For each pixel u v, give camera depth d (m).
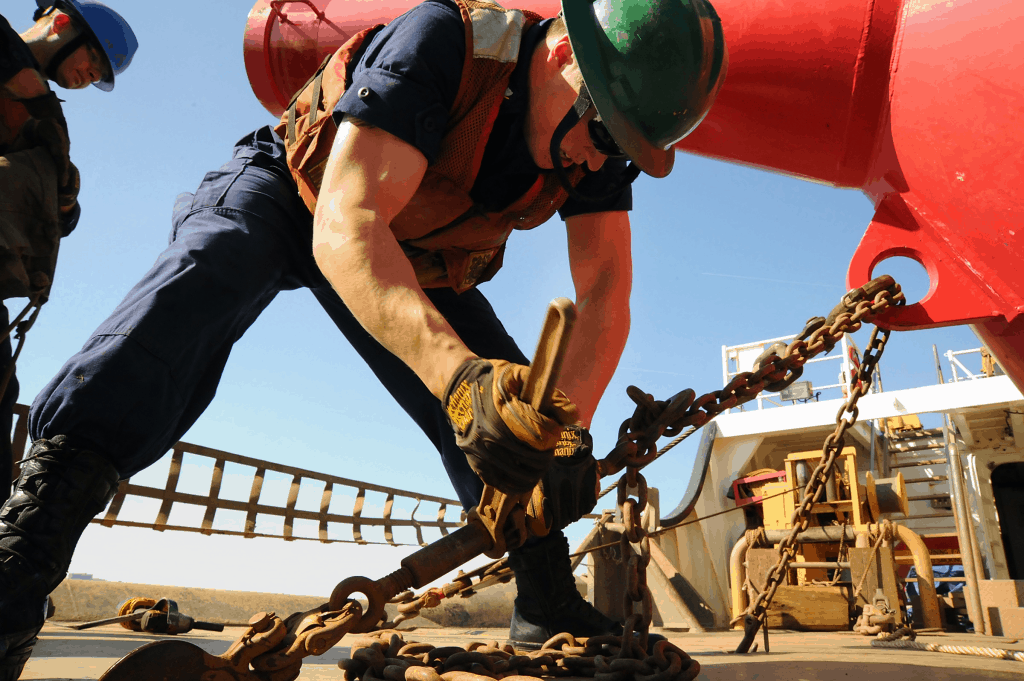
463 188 1.79
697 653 3.13
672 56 1.51
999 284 1.86
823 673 1.99
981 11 1.81
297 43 2.91
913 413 10.08
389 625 1.95
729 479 11.94
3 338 1.72
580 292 2.28
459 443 1.09
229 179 1.96
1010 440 10.37
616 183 2.21
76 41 2.32
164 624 3.32
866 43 1.98
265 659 1.36
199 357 1.74
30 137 1.70
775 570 3.04
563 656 1.88
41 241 1.72
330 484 5.42
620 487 1.53
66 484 1.48
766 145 2.28
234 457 4.60
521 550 2.38
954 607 10.72
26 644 1.45
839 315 1.82
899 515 10.89
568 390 2.09
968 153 1.83
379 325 1.23
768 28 2.08
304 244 2.04
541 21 1.77
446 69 1.55
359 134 1.43
